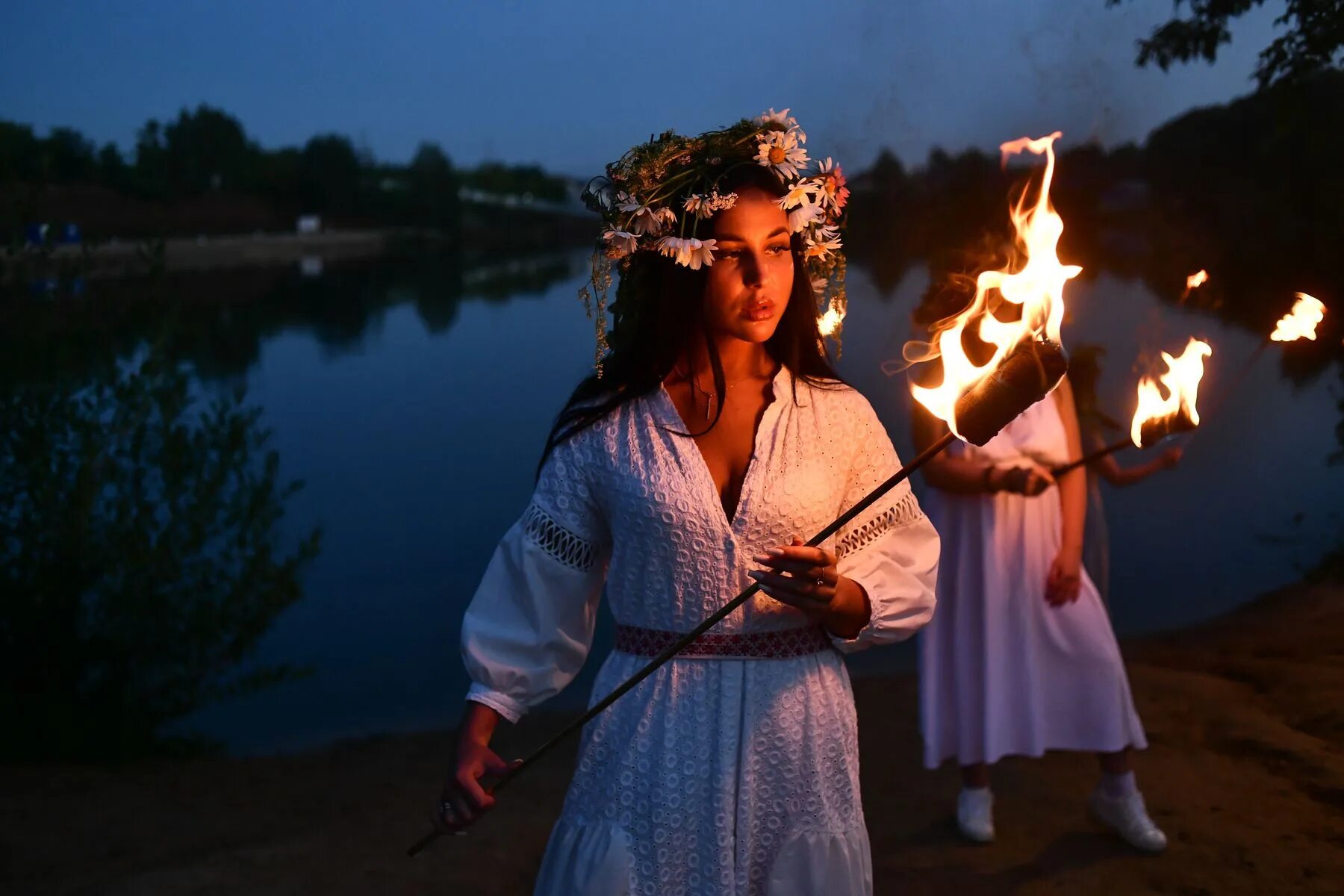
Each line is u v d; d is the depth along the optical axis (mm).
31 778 4660
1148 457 9242
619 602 2066
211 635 5414
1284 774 4082
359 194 86625
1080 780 4156
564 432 2086
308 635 6582
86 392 5316
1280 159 6941
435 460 10930
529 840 3811
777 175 2006
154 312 5359
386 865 3619
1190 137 8062
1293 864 3434
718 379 2020
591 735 2041
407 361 18703
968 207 5426
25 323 5176
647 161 2037
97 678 5320
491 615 2088
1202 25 5816
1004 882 3404
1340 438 8406
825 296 2180
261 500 5574
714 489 2004
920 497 7000
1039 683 3545
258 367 17750
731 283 1993
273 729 5344
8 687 5195
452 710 5598
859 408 2115
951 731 3654
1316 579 6410
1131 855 3541
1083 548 3584
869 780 4258
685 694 1998
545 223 94188
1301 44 5863
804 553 1840
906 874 3473
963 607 3594
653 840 1978
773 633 2020
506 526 8703
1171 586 6660
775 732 1991
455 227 89375
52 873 3621
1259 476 8570
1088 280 9688
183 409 5469
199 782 4598
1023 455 3455
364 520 8805
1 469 5172
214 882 3498
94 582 5246
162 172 53719
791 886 1981
